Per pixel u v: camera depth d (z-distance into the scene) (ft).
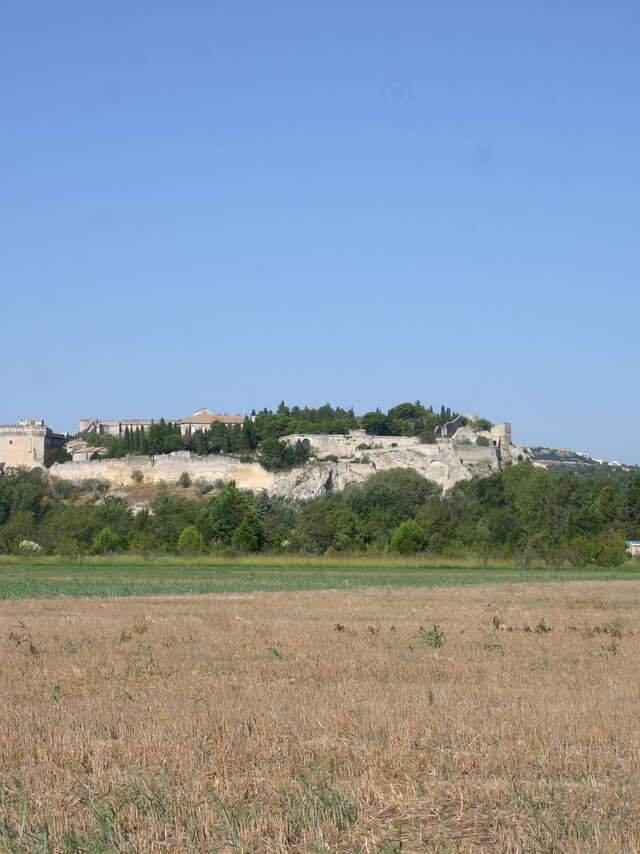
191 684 86.22
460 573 307.78
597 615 158.20
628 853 42.70
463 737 62.75
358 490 620.90
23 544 415.64
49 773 55.57
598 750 59.72
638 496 503.61
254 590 225.35
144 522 486.79
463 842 45.06
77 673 92.84
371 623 141.90
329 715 68.85
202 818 47.34
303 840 45.21
